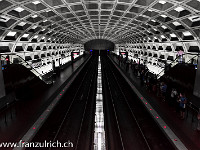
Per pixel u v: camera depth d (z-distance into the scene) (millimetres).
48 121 11430
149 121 11906
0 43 17859
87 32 37781
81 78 27078
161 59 28141
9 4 11109
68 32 31156
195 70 10969
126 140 10688
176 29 17422
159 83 15680
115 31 34000
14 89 12820
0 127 9344
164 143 9195
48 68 32094
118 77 27953
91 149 10055
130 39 41469
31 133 8969
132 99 17172
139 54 42625
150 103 13297
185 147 7934
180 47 21531
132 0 12398
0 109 11078
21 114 11000
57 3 13156
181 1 10742
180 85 12727
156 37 24750
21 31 17453
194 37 16109
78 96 18812
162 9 13320
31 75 14914
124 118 13727
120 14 17750
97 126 12977
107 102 18047
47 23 19641
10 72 12117
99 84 25766
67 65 35500
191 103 11297
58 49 40562
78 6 15359
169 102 12500
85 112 14820
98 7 14719
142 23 19953
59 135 10719
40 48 28234
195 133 8695
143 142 10141
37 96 14969
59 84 19609
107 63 48281
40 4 13406
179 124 9594
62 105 15102
